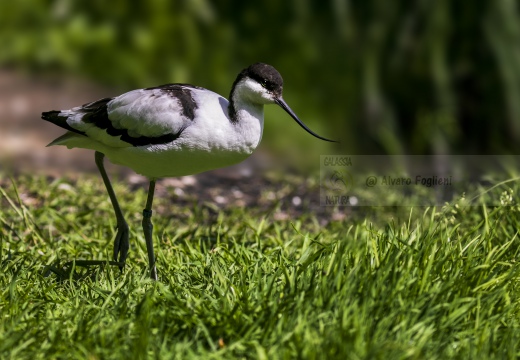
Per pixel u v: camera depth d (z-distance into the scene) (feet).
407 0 56.80
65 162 46.24
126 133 28.43
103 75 56.34
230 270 26.81
